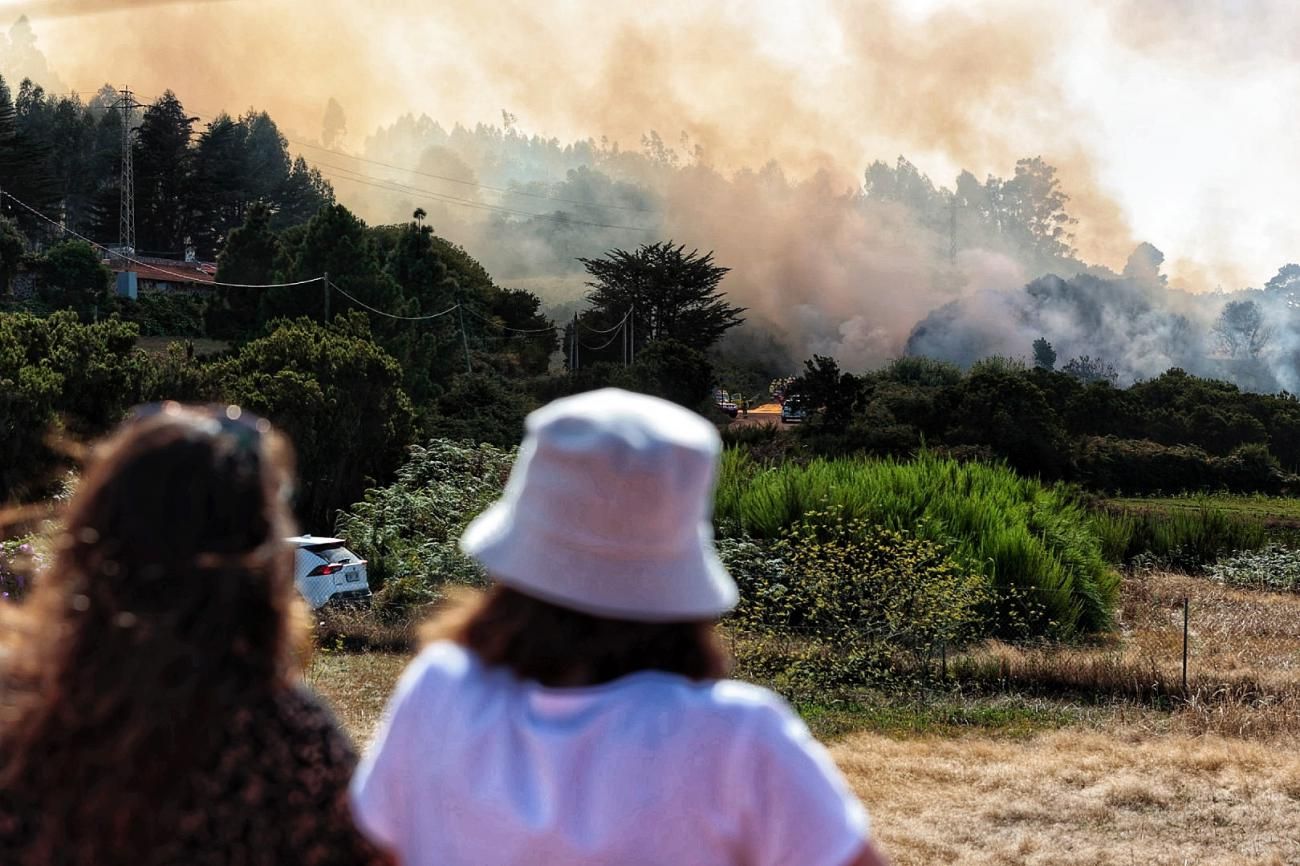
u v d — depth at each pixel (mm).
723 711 1543
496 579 1763
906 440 53000
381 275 68562
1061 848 7922
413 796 1665
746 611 15492
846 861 1497
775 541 17422
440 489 21094
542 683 1619
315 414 31141
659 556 1607
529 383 74812
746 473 22328
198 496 1558
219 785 1524
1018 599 18438
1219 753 10195
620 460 1568
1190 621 20219
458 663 1703
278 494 1655
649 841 1515
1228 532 29828
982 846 7977
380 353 33000
